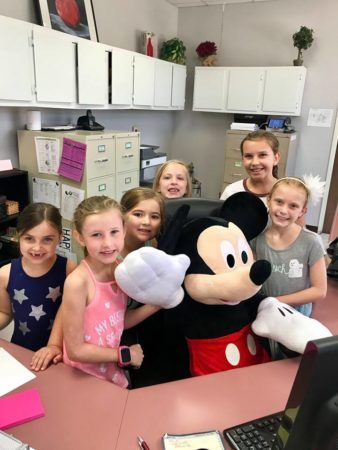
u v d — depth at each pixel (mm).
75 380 977
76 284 998
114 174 3105
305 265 1292
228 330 1127
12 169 2869
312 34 4195
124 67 3506
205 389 954
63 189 2850
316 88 4426
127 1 3996
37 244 1271
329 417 543
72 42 2822
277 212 1269
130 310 1170
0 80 2309
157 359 1321
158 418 849
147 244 1343
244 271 958
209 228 1119
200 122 5246
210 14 4824
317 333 1051
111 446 771
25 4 2762
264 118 4523
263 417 849
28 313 1313
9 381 964
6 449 717
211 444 775
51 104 2764
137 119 4566
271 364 1069
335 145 4477
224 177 4574
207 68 4547
